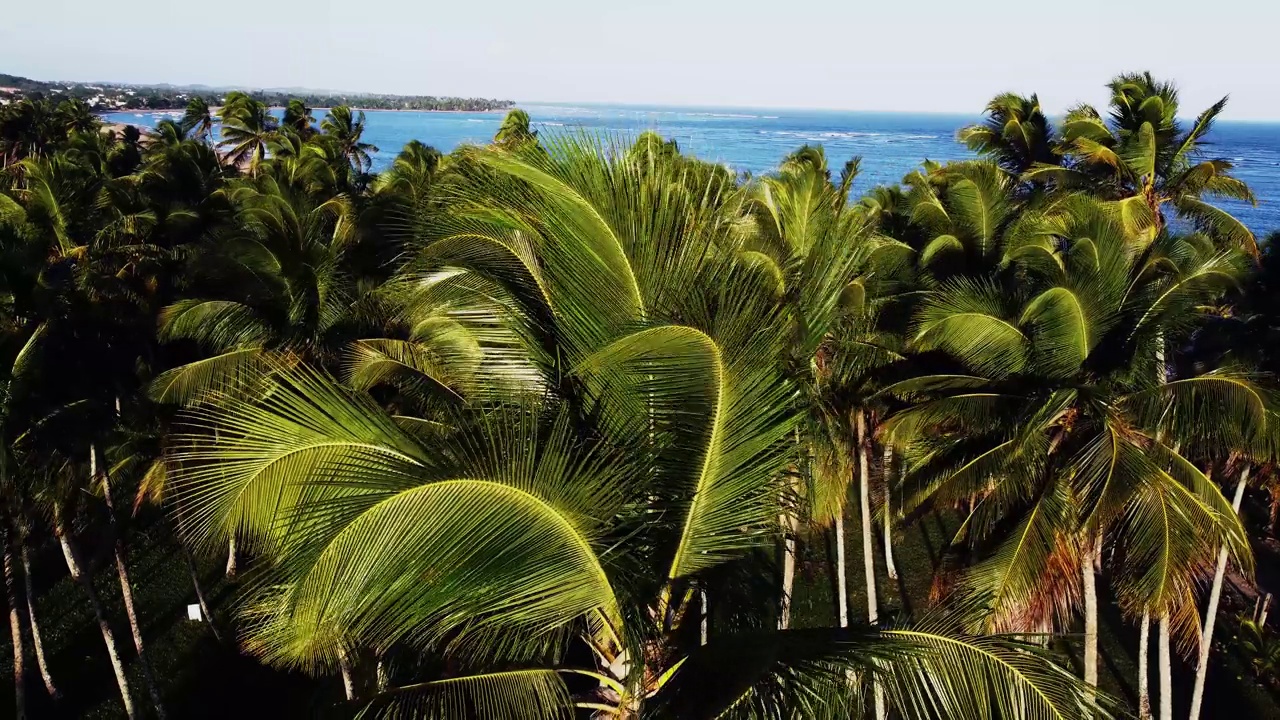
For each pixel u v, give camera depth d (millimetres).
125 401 13047
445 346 9781
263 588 5281
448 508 4684
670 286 5652
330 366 12938
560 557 5266
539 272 6750
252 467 4754
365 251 16125
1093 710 5926
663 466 5812
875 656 5555
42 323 11453
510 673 6000
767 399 5598
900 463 12117
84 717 13812
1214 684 14383
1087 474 9250
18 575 17281
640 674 5855
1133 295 10141
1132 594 9203
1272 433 8844
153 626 16219
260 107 57219
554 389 6473
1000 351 10086
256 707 13758
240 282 14180
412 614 4859
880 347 11273
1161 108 19125
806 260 7512
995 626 9375
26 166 22469
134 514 16625
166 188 32500
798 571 15961
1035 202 19016
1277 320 14352
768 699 5312
